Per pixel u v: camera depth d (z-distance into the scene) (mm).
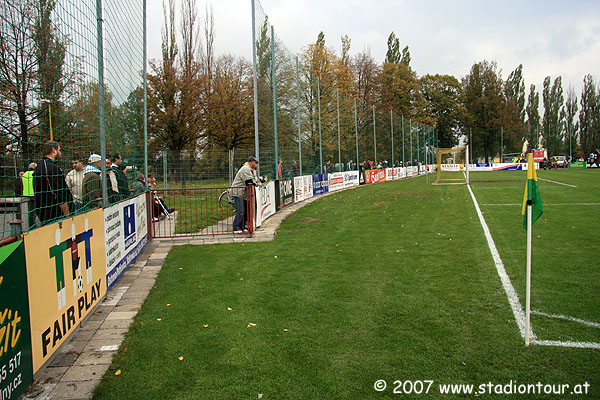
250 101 32406
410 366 3322
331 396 2916
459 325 4094
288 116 16688
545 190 19281
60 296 3707
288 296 5055
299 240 8695
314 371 3260
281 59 15664
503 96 72938
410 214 12609
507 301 4734
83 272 4379
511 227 9664
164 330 4098
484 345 3664
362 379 3135
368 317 4336
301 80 19344
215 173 18500
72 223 4074
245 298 5020
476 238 8406
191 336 3943
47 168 3836
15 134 3598
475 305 4633
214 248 8047
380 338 3832
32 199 3572
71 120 4402
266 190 12258
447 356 3477
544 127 78625
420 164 50000
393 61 63031
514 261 6496
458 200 16609
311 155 20844
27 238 3064
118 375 3236
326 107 23328
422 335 3883
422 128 50594
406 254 7145
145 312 4617
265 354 3551
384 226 10328
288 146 16656
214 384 3086
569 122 76625
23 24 3559
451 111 67188
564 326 4043
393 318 4297
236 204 9562
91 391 3014
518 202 15250
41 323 3281
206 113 31859
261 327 4125
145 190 8750
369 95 54125
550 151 77562
